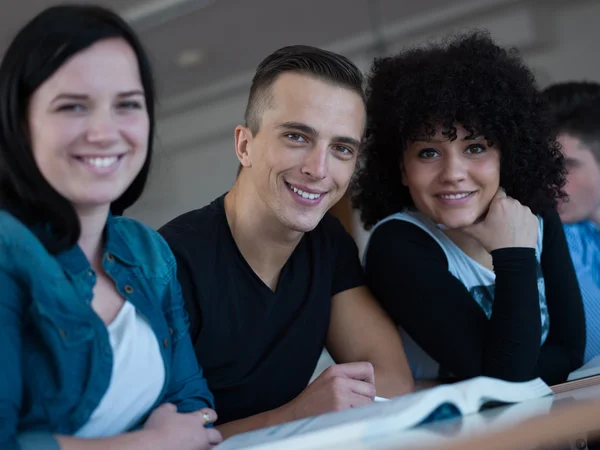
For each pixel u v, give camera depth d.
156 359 0.91
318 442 0.66
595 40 3.77
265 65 1.24
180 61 4.03
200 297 1.20
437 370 1.45
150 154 0.95
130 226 0.99
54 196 0.82
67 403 0.81
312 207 1.21
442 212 1.36
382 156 1.50
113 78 0.83
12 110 0.81
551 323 1.48
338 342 1.38
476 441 0.55
